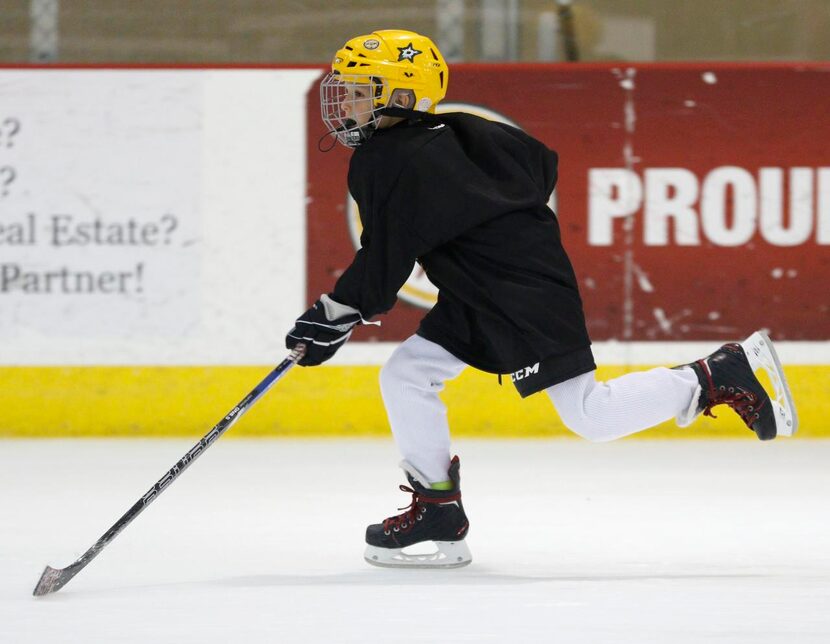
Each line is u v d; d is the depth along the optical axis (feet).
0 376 77.46
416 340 43.80
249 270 77.82
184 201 77.41
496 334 41.70
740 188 78.74
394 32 43.55
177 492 60.80
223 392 78.02
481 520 54.03
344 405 78.59
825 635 34.17
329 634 34.37
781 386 43.06
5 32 82.79
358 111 43.06
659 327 78.64
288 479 64.34
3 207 76.79
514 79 78.48
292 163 77.77
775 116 78.69
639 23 84.84
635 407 41.86
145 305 77.61
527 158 43.32
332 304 41.78
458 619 36.09
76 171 77.00
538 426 79.10
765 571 43.57
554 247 42.16
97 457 70.85
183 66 77.20
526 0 84.12
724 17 85.66
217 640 33.78
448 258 41.93
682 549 47.85
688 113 78.48
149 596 39.37
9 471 66.49
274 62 84.53
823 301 78.95
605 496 59.88
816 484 63.26
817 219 78.79
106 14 84.07
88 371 77.71
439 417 43.73
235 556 46.42
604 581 41.68
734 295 78.84
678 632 34.53
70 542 49.37
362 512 55.88
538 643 33.37
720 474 66.18
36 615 36.78
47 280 77.15
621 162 78.54
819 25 85.81
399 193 41.06
